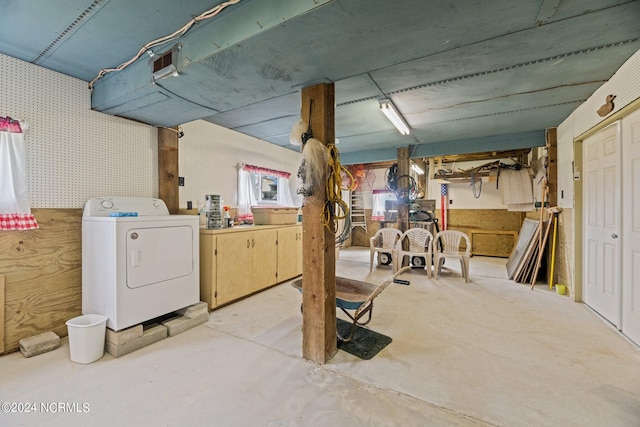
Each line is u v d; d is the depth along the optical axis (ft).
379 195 28.22
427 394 5.62
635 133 7.63
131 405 5.33
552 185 13.25
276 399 5.51
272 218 13.23
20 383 5.96
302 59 6.08
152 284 8.09
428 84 8.90
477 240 23.34
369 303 8.29
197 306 9.20
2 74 7.08
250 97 7.99
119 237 7.34
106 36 6.51
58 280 7.96
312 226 6.95
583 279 10.82
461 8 4.67
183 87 7.34
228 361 6.88
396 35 5.32
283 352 7.32
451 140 16.03
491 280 14.49
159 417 5.03
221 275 10.42
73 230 8.25
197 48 6.12
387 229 17.44
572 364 6.61
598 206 9.67
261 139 15.76
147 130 10.19
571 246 11.43
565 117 11.93
